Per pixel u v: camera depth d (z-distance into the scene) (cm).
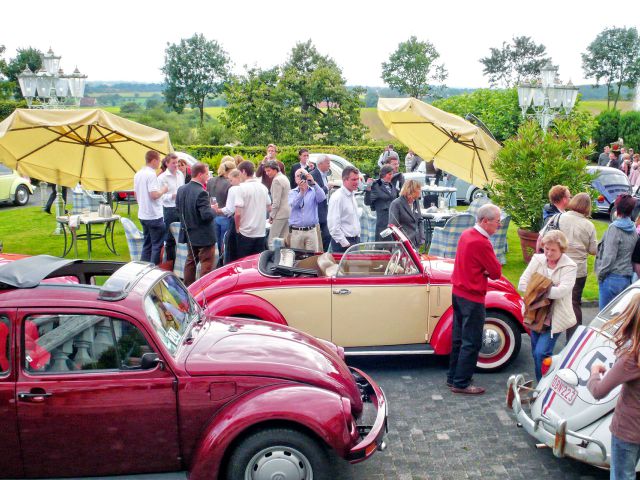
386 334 671
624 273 702
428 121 1149
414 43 4875
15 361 410
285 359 451
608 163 2225
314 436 421
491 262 601
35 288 430
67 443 417
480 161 1225
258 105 3070
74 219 1140
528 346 786
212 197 1089
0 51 4472
